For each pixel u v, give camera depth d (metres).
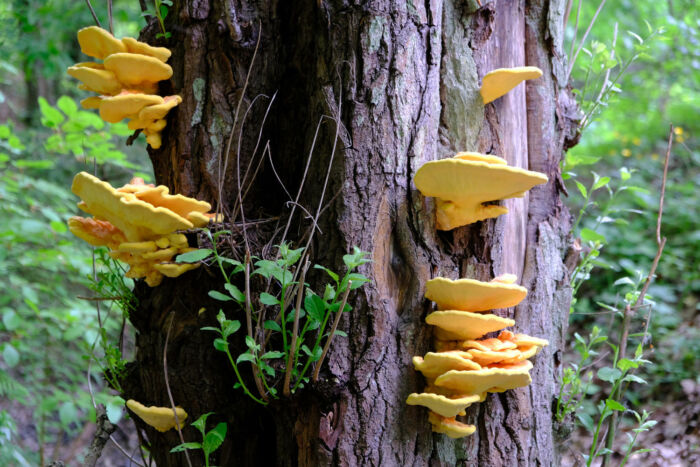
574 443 2.88
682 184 4.59
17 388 2.66
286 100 2.12
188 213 2.00
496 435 2.05
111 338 3.11
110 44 2.01
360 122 2.00
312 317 1.94
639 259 4.05
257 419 2.11
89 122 2.56
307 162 2.02
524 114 2.13
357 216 2.00
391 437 2.00
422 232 2.01
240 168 2.09
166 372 2.01
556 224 2.17
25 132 3.66
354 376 1.99
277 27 2.09
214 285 2.05
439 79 2.05
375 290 2.00
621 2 5.06
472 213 1.99
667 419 2.87
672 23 4.49
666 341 3.36
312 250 2.03
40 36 3.78
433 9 2.02
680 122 5.11
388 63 2.00
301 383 1.99
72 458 3.03
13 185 2.68
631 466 2.68
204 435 1.98
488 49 2.07
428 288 1.97
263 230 2.08
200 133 2.07
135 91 2.04
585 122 2.29
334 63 2.02
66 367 3.08
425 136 2.02
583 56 4.38
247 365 2.06
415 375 2.01
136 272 2.04
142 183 2.02
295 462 2.03
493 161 1.96
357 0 2.00
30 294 2.58
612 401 2.13
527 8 2.15
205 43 2.06
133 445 3.19
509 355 1.94
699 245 3.95
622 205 4.52
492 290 1.93
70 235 3.01
